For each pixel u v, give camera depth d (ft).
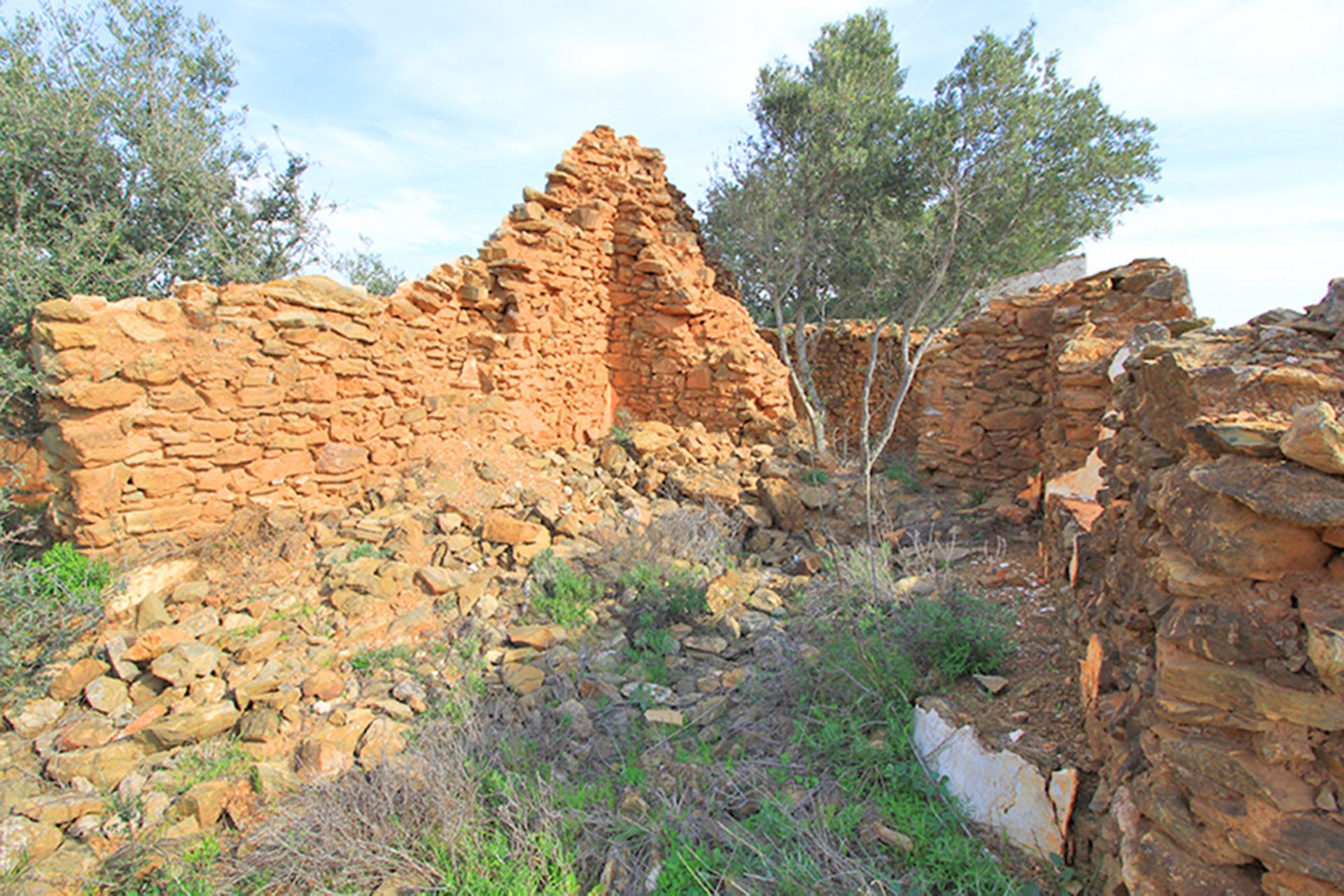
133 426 17.99
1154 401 10.54
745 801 11.68
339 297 23.34
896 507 27.25
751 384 33.06
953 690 12.91
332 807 11.52
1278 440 7.39
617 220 35.78
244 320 20.52
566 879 10.20
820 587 19.93
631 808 11.76
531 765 13.00
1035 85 39.24
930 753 11.69
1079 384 21.04
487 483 25.84
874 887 9.48
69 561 16.49
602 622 19.19
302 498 22.12
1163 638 7.74
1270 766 6.78
